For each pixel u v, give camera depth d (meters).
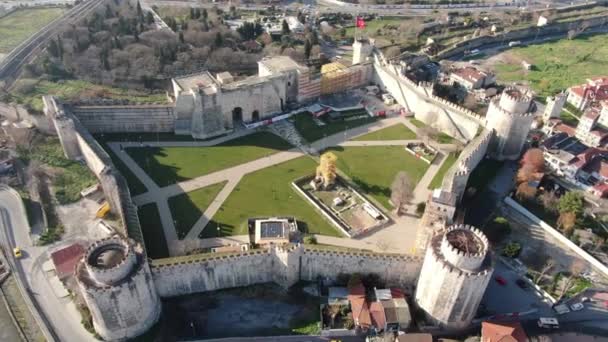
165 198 134.88
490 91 197.25
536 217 131.50
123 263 90.06
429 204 113.19
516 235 127.62
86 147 139.75
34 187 135.88
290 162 152.38
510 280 114.44
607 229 129.25
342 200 136.25
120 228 123.06
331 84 188.25
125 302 92.25
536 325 104.56
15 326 100.75
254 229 125.19
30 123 158.12
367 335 101.06
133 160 150.00
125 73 195.38
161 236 121.81
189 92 157.25
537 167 144.75
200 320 103.44
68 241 119.56
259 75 185.88
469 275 91.12
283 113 177.50
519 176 142.25
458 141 164.75
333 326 102.19
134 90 190.88
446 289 95.69
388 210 134.00
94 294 87.88
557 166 149.50
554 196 136.38
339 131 169.00
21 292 106.56
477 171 151.62
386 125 173.38
